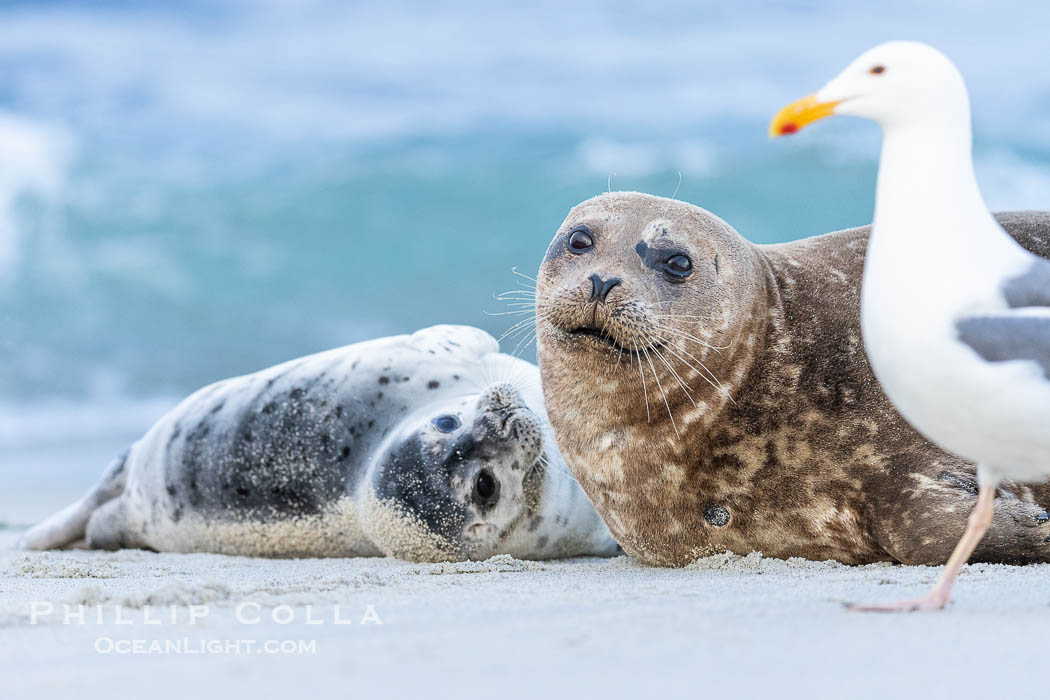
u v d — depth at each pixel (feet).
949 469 52.29
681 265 52.19
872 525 53.01
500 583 49.93
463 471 64.13
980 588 41.45
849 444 53.21
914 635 31.65
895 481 52.65
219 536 73.77
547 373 54.95
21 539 81.76
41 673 30.50
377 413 70.33
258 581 52.54
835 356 54.39
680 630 32.73
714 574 51.78
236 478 72.49
